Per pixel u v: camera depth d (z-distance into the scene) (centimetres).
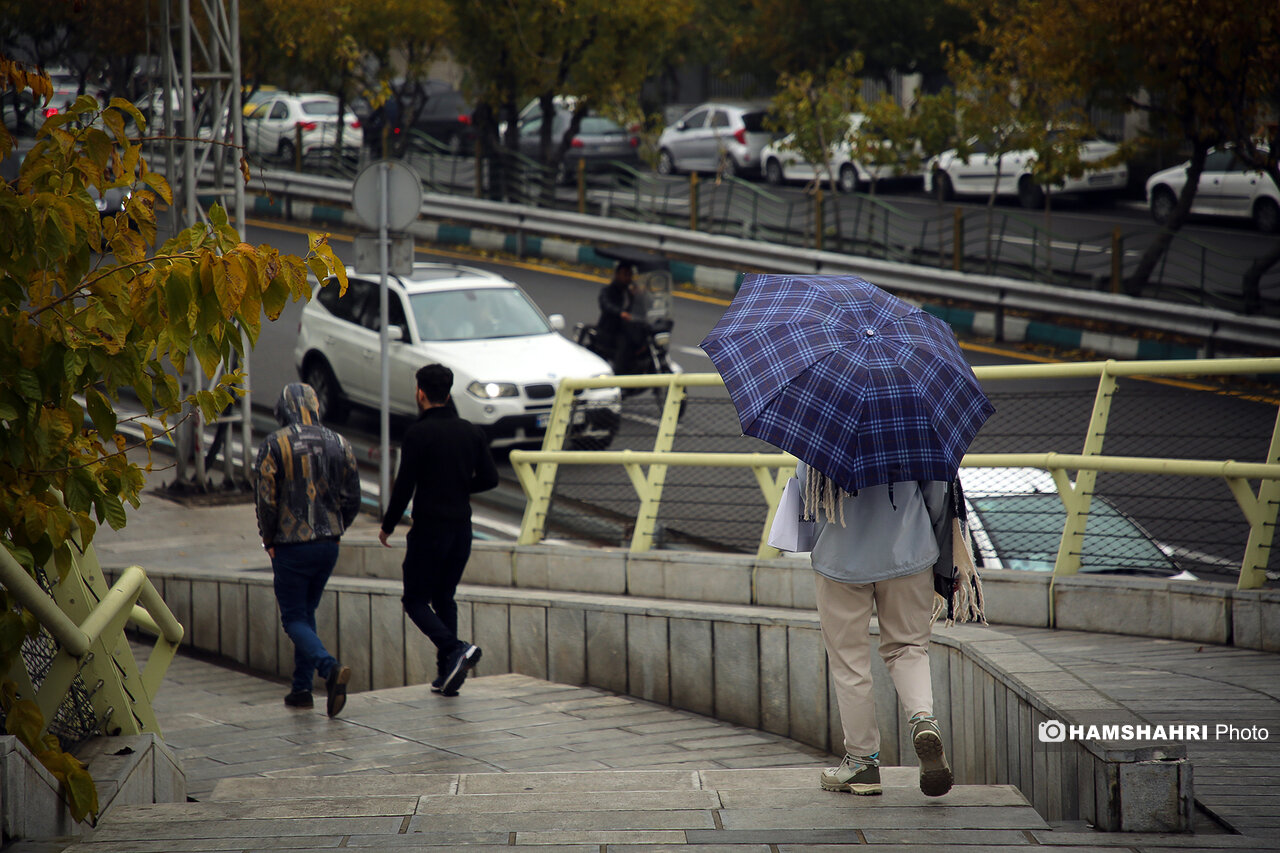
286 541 2083
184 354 1109
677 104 12125
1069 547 2053
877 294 1215
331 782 1498
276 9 7562
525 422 4050
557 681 2362
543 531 2772
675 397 2606
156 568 3044
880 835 1089
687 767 1820
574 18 7338
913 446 1107
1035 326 5575
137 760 1301
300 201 9000
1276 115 4941
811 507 1175
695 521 2866
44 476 1127
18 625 1113
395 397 4322
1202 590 1864
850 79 7238
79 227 1094
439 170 9050
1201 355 4950
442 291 4434
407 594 2209
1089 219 7925
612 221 7394
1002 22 6512
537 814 1178
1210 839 1048
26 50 4438
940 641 1598
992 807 1163
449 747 1906
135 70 4447
